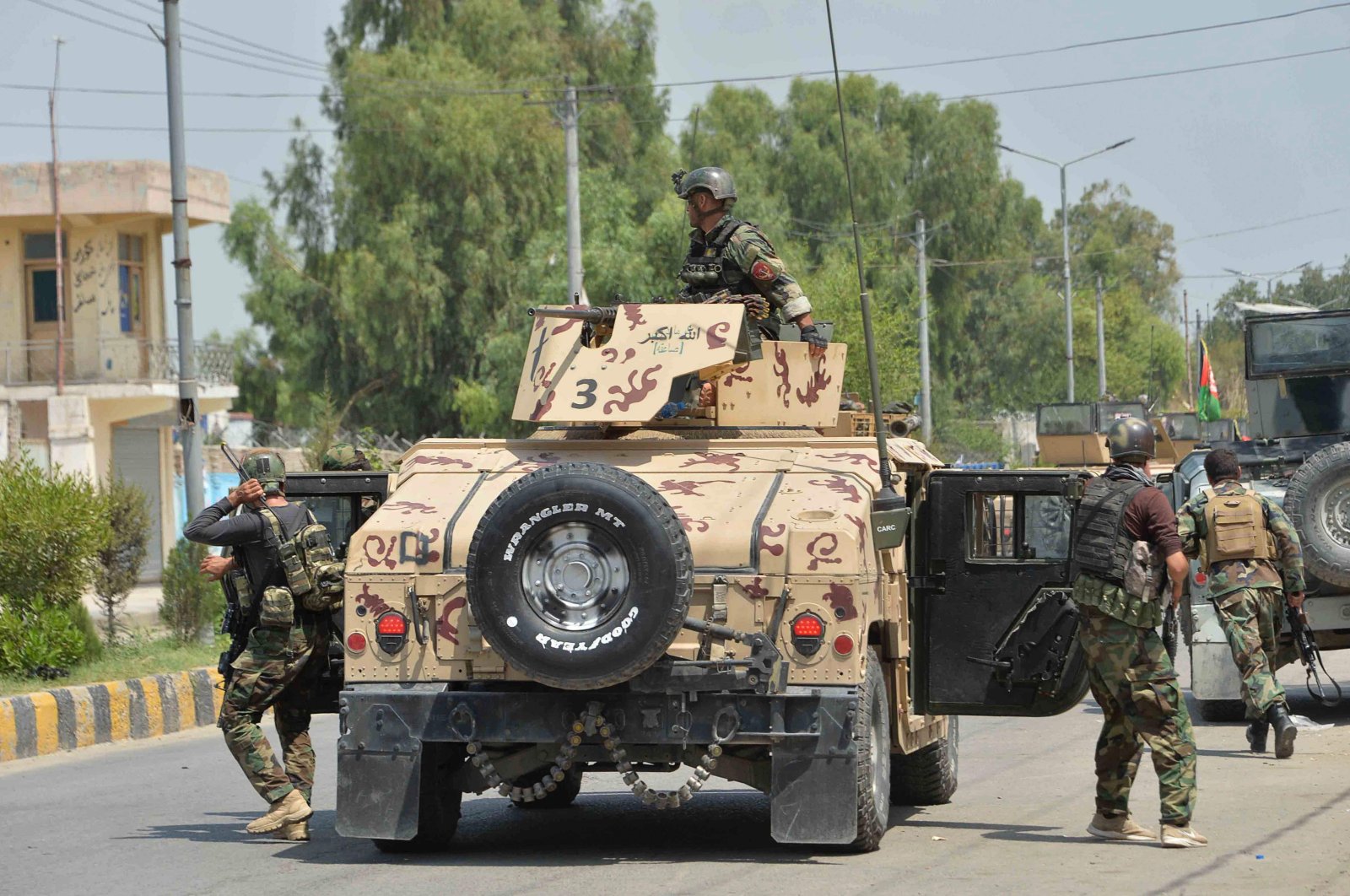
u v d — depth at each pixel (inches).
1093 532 403.5
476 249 2399.1
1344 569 653.3
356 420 2591.0
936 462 514.3
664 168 2682.1
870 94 3341.5
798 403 460.8
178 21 1003.3
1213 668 684.1
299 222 2603.3
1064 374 4153.5
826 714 378.9
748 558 385.1
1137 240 5423.2
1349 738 619.2
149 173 1737.2
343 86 2514.8
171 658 837.2
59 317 1717.5
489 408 2358.5
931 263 3280.0
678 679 381.4
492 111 2432.3
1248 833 420.2
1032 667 436.5
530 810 506.0
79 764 633.6
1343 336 801.6
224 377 1931.6
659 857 403.9
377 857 412.5
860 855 398.9
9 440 1690.5
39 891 378.6
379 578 398.6
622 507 366.0
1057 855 395.5
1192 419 1521.9
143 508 904.9
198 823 479.5
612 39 2763.3
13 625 754.2
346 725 396.5
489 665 392.8
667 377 439.5
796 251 2596.0
